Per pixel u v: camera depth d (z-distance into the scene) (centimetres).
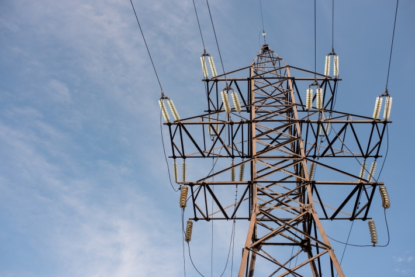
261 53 2725
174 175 1925
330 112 1827
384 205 1471
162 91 1775
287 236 1534
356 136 1791
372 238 1567
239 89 2225
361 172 1880
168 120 1814
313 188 1508
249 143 1822
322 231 1273
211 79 2198
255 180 1502
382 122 1752
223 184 1531
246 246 1249
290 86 2073
